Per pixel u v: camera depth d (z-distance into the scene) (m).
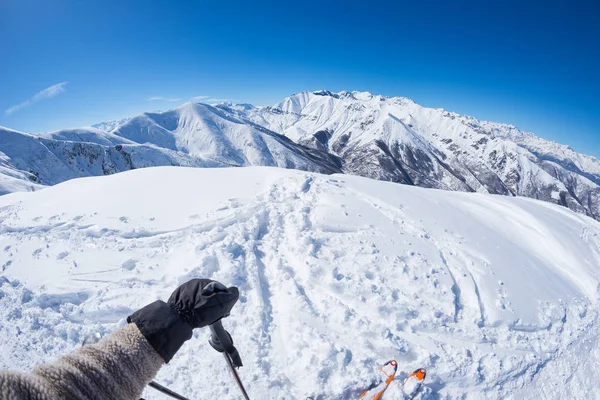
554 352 3.21
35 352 2.69
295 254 3.95
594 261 4.79
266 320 3.10
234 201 4.88
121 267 3.65
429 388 2.66
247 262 3.78
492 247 4.57
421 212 5.05
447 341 3.09
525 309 3.61
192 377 2.51
